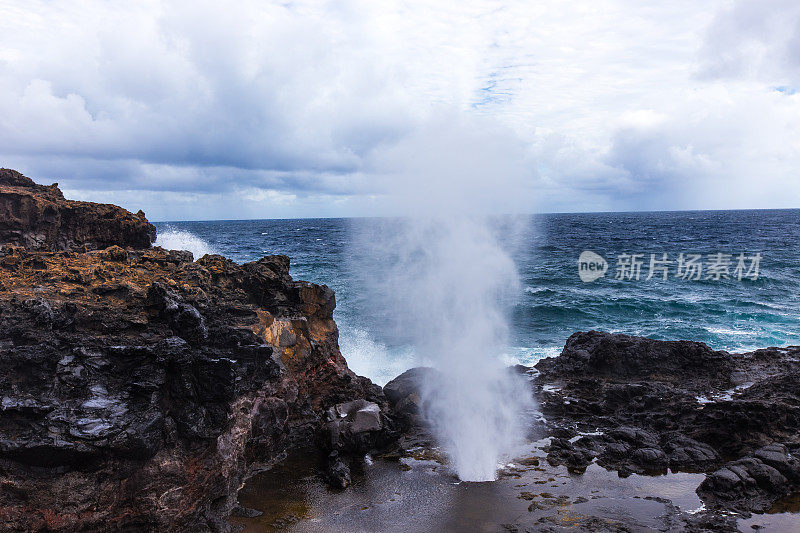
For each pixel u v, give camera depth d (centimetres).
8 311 993
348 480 1228
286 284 1573
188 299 1220
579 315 3362
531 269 5394
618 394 1641
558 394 1734
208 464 1061
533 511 1099
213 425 1047
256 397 1280
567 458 1330
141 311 1115
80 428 888
